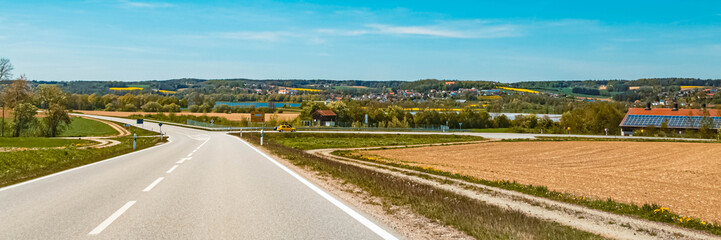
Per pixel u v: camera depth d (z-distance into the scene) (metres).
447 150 41.41
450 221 6.62
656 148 46.03
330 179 12.39
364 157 27.77
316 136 67.12
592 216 8.49
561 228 6.71
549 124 112.19
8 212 7.03
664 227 7.62
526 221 6.73
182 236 5.59
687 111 94.31
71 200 8.30
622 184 17.17
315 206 7.94
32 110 75.88
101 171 14.14
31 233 5.62
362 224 6.49
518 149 43.94
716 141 58.91
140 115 138.25
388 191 9.69
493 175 18.92
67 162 17.66
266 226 6.24
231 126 101.69
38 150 23.47
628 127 93.19
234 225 6.27
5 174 13.60
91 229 5.88
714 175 23.03
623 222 7.94
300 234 5.81
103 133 88.12
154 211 7.23
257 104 198.75
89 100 168.38
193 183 11.12
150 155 22.95
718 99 161.62
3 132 75.56
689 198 13.92
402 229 6.23
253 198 8.76
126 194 9.12
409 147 44.56
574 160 33.09
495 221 6.51
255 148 30.81
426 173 17.27
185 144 38.19
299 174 13.63
